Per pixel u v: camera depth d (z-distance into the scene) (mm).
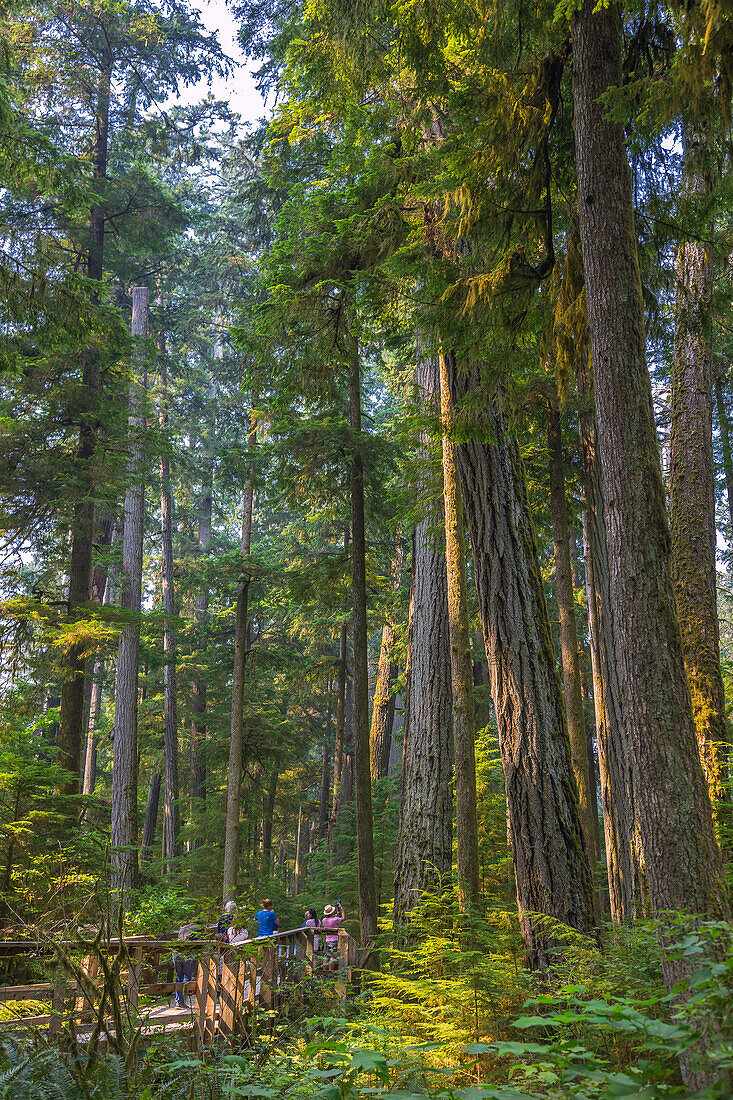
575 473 14227
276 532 37250
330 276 10227
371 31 7340
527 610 7902
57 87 18672
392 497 10711
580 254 6762
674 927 3996
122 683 19625
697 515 9172
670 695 4562
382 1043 4277
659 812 4395
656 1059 3658
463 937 6750
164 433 17375
